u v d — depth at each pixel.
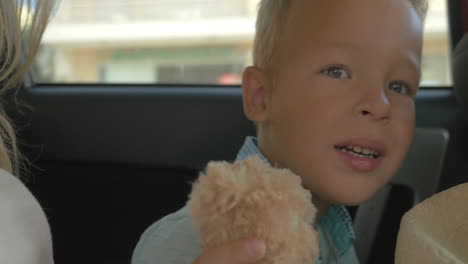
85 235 1.82
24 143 1.88
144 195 1.79
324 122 0.86
